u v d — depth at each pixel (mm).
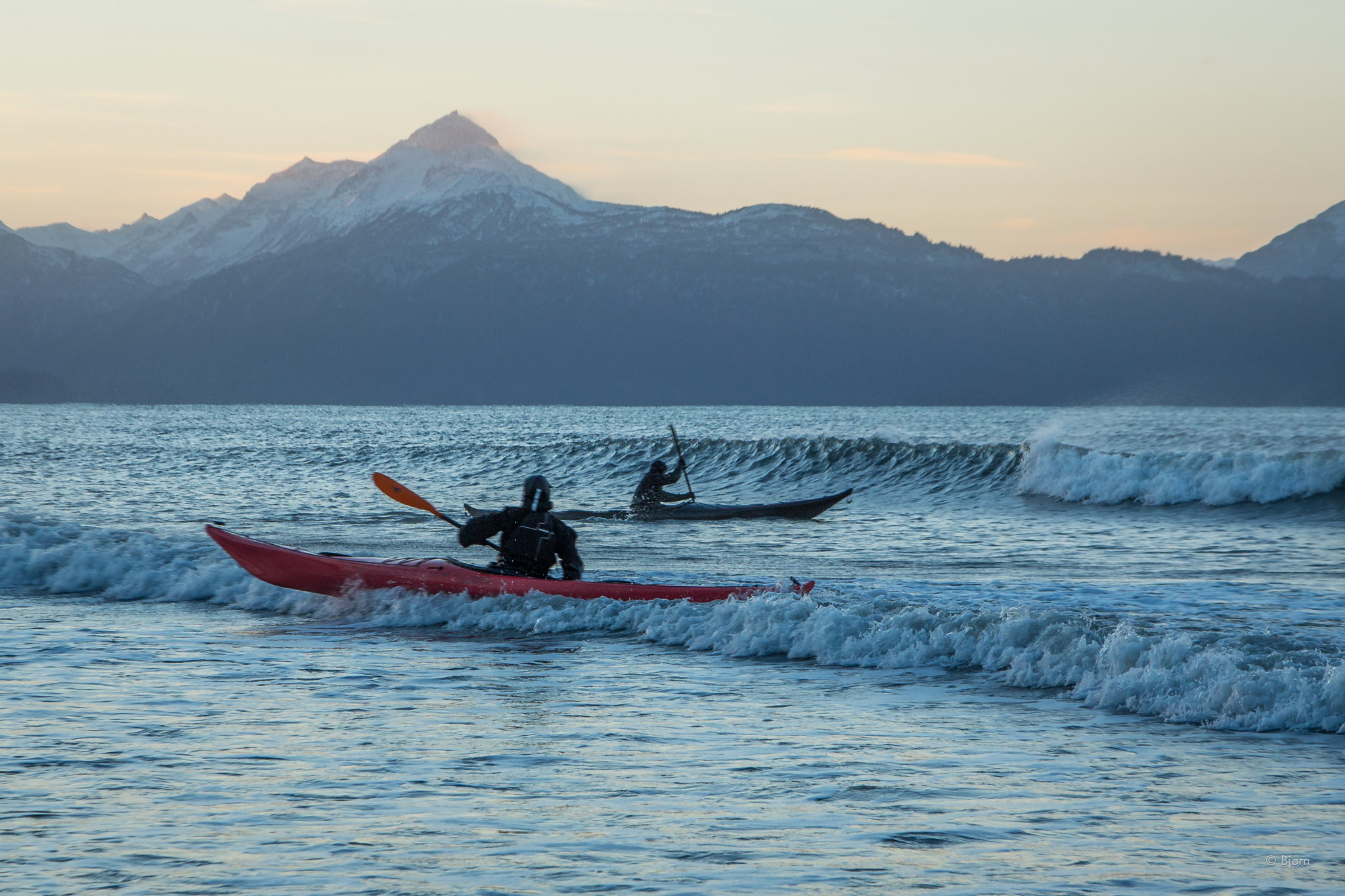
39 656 18156
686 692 15781
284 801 10453
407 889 8266
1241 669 16047
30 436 159125
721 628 19812
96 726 13406
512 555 23547
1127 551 36500
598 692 15742
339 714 14180
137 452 108625
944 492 61125
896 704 15008
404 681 16406
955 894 8250
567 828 9750
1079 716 14305
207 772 11406
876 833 9664
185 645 19391
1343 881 8539
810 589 22688
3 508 49938
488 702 14969
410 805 10383
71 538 31172
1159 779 11430
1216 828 9867
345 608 23312
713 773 11578
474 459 88812
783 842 9422
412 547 36156
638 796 10727
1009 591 25562
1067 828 9828
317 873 8578
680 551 36188
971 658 17703
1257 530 44281
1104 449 107688
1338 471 51688
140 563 27359
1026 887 8391
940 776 11531
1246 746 12844
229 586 25141
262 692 15531
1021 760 12180
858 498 61031
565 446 93875
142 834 9492
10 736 12898
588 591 22594
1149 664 15680
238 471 81000
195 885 8297
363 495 60469
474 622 21750
